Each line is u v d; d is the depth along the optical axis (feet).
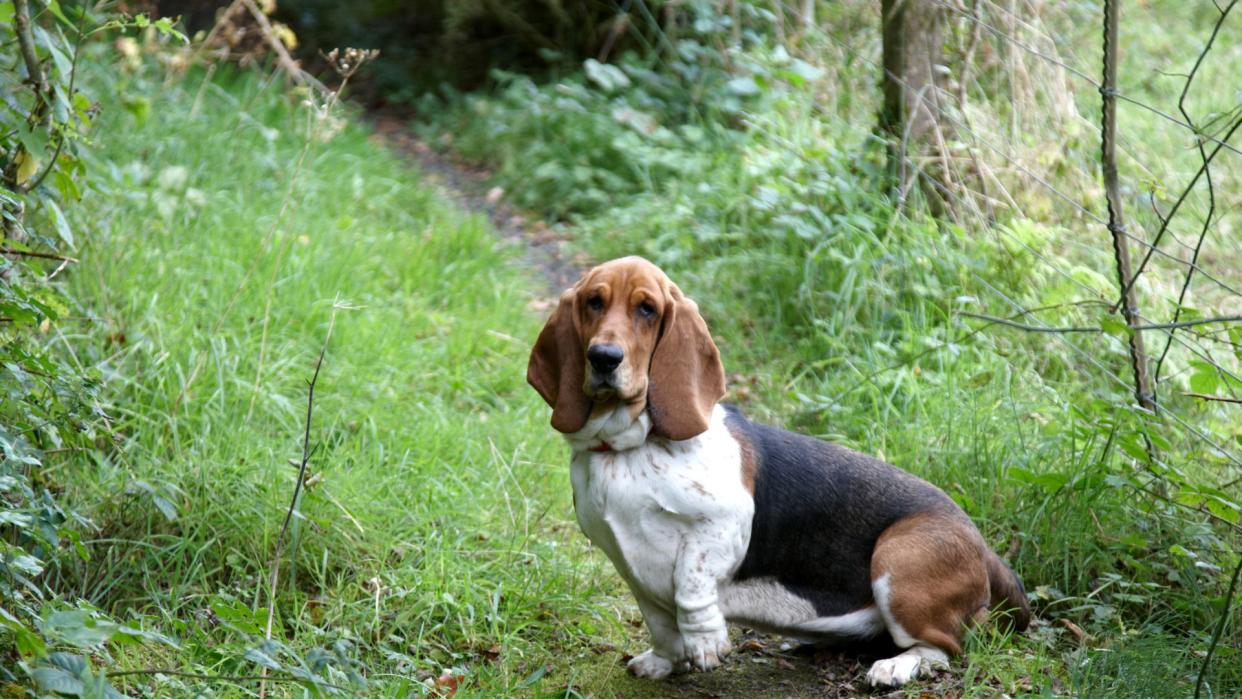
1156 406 17.28
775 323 24.73
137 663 13.79
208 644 14.37
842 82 28.91
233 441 17.76
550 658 15.02
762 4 33.17
